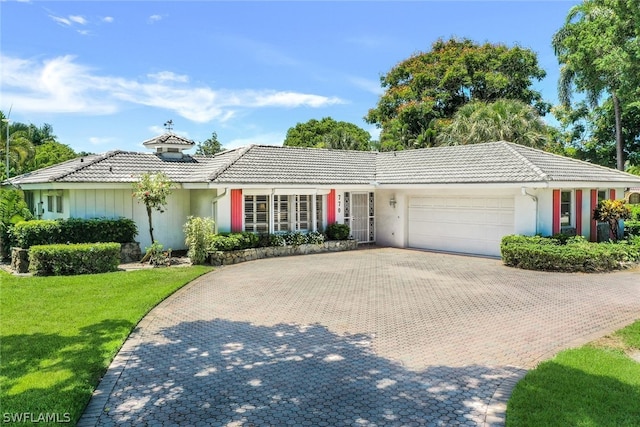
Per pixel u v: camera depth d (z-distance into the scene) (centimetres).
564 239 1539
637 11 2006
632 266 1416
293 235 1845
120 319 872
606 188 1839
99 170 1723
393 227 2112
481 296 1073
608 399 509
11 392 549
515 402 509
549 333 784
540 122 3061
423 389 565
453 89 3831
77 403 521
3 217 1689
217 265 1565
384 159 2341
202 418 495
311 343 747
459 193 1845
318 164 2102
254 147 2059
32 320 863
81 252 1350
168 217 1850
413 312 937
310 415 500
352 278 1322
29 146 3988
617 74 2580
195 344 747
